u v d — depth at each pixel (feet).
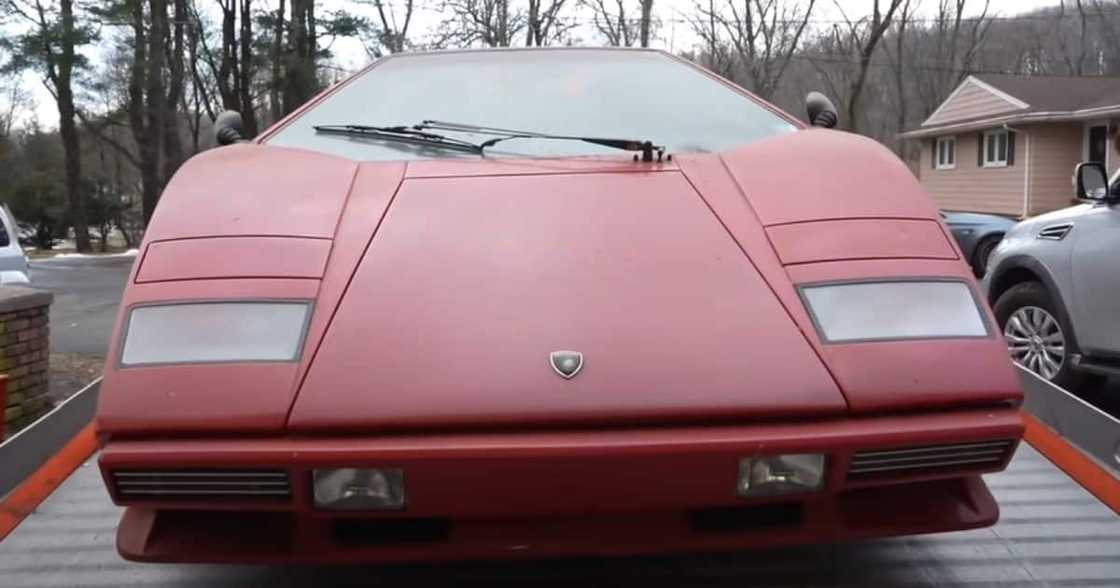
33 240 110.32
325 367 5.82
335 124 9.06
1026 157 83.41
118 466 5.66
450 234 6.80
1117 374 16.28
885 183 7.29
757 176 7.50
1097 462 8.37
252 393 5.71
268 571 7.20
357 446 5.56
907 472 5.93
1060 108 81.15
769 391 5.75
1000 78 90.33
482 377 5.75
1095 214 16.74
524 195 7.29
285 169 7.60
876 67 136.77
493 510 5.75
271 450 5.56
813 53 128.88
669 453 5.56
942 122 98.17
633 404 5.65
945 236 6.81
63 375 23.56
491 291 6.29
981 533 7.57
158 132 106.63
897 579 6.94
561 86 9.63
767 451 5.63
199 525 6.38
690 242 6.75
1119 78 85.87
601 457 5.55
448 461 5.54
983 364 5.99
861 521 6.32
